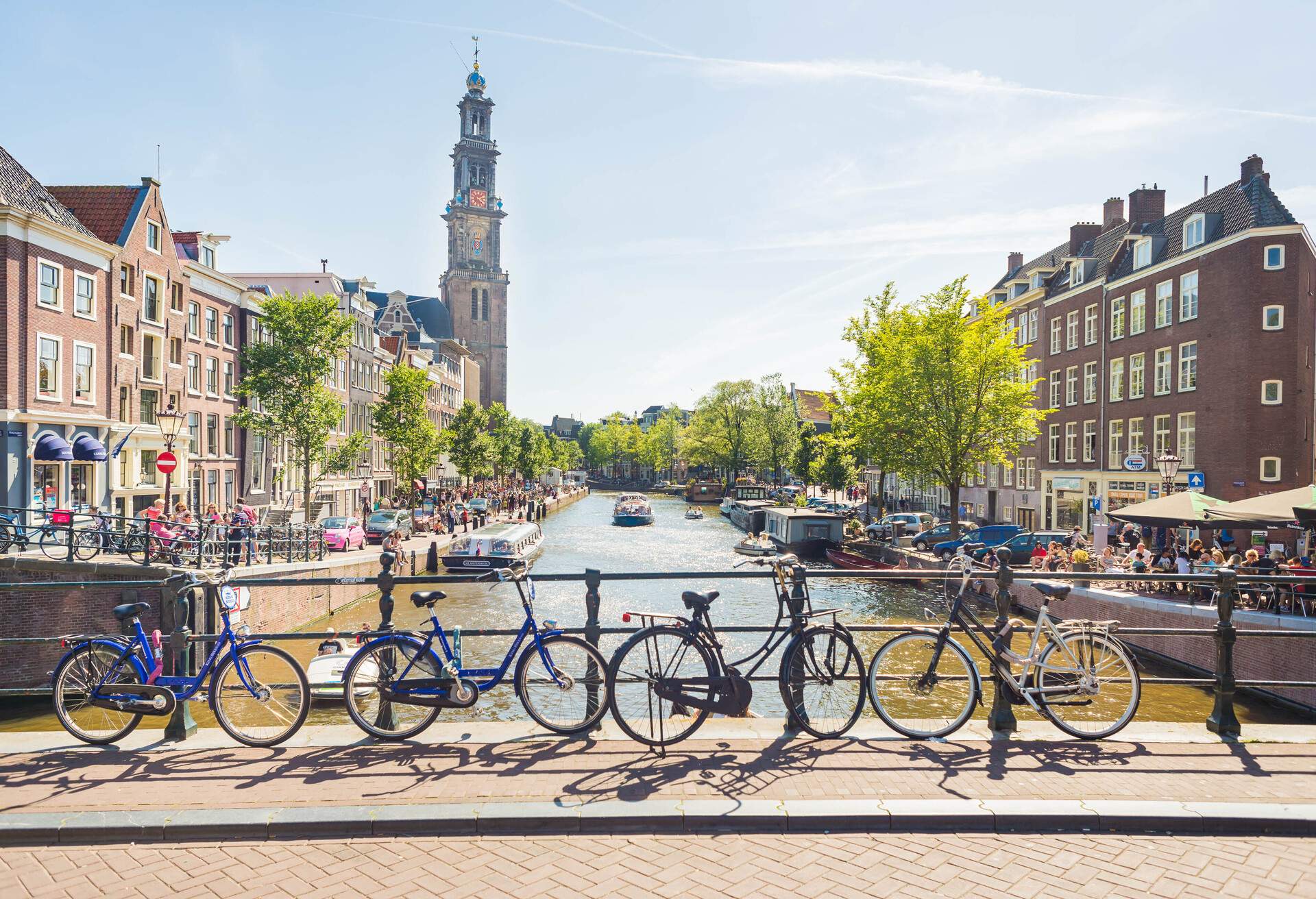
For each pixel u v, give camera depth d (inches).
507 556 1317.7
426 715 234.8
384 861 169.8
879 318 1421.0
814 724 234.2
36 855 172.4
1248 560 680.4
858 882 161.9
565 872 165.6
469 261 5206.7
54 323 975.6
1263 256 1139.9
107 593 649.6
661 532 2442.2
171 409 832.9
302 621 906.7
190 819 180.5
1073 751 225.1
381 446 2324.1
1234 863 170.2
